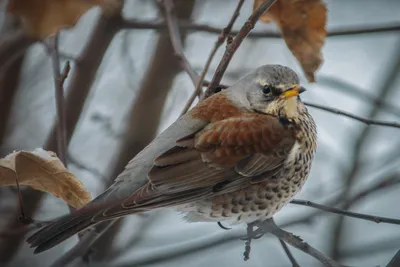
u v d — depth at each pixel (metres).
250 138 9.75
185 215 9.95
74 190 8.47
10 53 12.02
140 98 14.14
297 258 14.38
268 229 8.97
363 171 14.81
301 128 10.17
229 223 10.00
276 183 9.91
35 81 15.60
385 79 16.11
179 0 14.23
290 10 9.54
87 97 12.77
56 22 6.46
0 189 13.41
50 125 15.52
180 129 9.70
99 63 12.74
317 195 14.30
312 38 9.62
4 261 12.91
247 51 15.15
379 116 16.00
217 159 9.59
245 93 10.09
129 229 14.11
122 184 9.21
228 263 14.58
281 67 10.09
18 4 6.38
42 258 13.95
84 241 9.02
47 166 8.35
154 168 9.25
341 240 14.32
